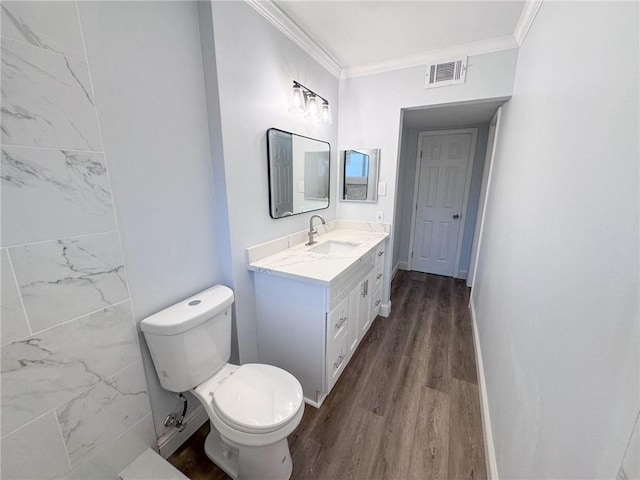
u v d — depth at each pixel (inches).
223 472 51.1
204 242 55.9
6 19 29.2
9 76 29.8
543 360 33.3
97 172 38.2
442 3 57.2
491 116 111.7
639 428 16.5
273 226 71.2
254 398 46.5
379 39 72.5
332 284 57.8
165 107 46.1
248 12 55.5
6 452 33.0
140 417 47.6
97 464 42.3
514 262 52.4
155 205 46.4
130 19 40.2
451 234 149.4
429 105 84.4
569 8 37.3
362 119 94.8
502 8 58.7
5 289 31.3
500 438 47.5
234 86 54.2
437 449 55.2
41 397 35.3
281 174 70.6
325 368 62.9
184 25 47.6
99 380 41.2
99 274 39.7
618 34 24.2
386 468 51.7
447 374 76.3
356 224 103.9
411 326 100.9
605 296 22.1
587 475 22.0
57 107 33.7
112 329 42.0
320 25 65.9
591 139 27.6
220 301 51.9
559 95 38.1
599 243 23.9
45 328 34.8
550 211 36.8
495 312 64.9
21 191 31.6
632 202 19.8
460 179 142.0
